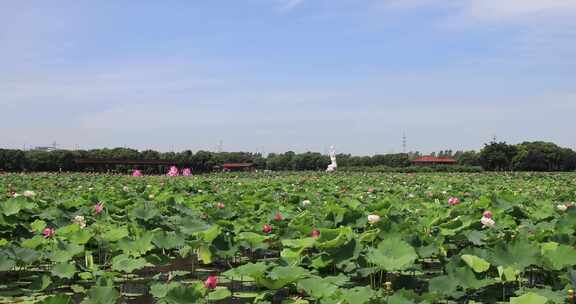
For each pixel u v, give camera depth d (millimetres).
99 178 35000
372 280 8016
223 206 13109
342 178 38625
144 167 68312
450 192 19656
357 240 8133
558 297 6457
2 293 7598
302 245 7840
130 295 7797
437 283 6824
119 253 9281
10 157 62375
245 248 9906
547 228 10133
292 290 7691
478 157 81750
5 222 10312
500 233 10039
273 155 101000
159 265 8906
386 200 13398
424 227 10609
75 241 9258
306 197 17875
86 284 8148
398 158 89375
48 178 34062
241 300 7551
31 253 8266
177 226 11078
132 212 11562
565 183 31234
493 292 7488
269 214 12586
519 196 16734
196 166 73438
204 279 8719
